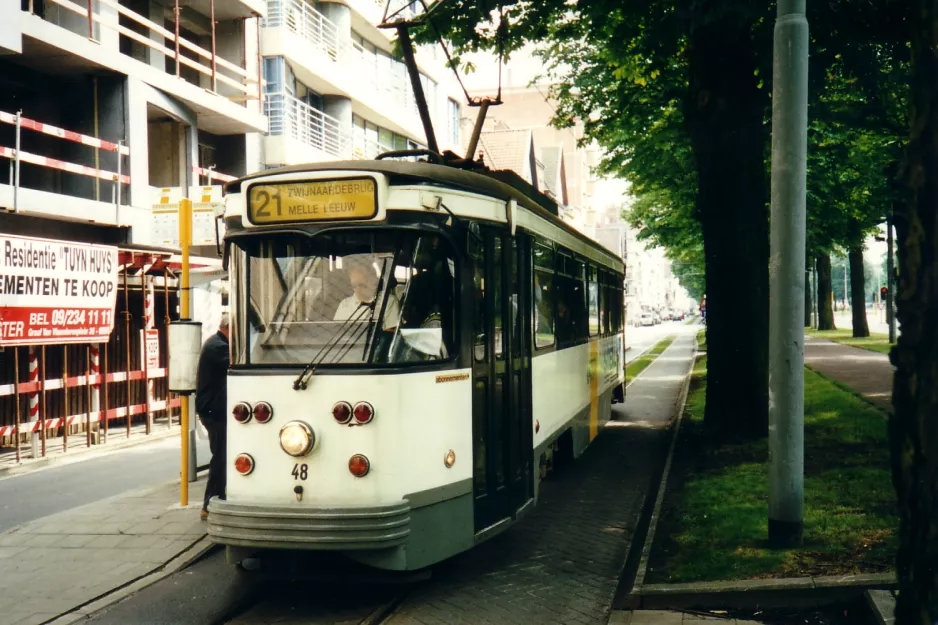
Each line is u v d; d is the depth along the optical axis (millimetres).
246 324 6441
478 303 7055
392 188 6383
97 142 15859
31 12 15188
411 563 6113
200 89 19750
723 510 8344
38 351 15102
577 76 19906
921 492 3850
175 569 7160
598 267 13672
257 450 6238
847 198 21562
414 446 6238
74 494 10641
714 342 11867
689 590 6180
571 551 7902
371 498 6039
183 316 9219
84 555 7484
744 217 11578
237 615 6191
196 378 8688
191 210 9164
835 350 31406
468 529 6742
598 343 13500
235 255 6551
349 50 29266
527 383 8203
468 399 6793
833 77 12836
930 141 3855
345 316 6289
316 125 26906
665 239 30938
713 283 11805
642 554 7273
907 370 3930
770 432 7074
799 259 6965
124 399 17312
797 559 6566
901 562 3973
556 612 6246
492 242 7301
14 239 12547
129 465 12805
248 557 6199
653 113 19578
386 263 6305
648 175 22922
